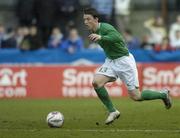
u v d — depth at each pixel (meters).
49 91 62.47
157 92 37.91
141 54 65.38
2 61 66.25
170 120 39.88
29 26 75.75
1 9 83.62
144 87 61.84
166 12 79.12
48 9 75.31
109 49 36.31
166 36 70.06
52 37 70.62
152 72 61.78
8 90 62.72
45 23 75.25
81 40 68.75
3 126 37.47
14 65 62.59
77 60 65.50
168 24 79.94
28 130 35.28
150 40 73.06
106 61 37.09
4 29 77.25
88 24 35.81
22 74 62.47
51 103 55.06
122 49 36.38
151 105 51.31
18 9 77.38
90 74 61.72
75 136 32.69
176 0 81.50
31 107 51.12
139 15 80.94
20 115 44.66
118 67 36.56
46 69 62.44
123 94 61.59
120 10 76.12
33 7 76.06
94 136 32.62
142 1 82.75
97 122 38.72
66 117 42.47
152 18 79.25
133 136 32.59
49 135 33.09
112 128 36.16
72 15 77.25
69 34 71.31
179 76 61.59
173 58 65.12
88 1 77.56
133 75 36.53
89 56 65.25
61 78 62.22
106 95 36.75
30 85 62.47
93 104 53.41
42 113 46.06
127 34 70.06
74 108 49.75
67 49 65.50
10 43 70.88
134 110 46.62
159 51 65.25
